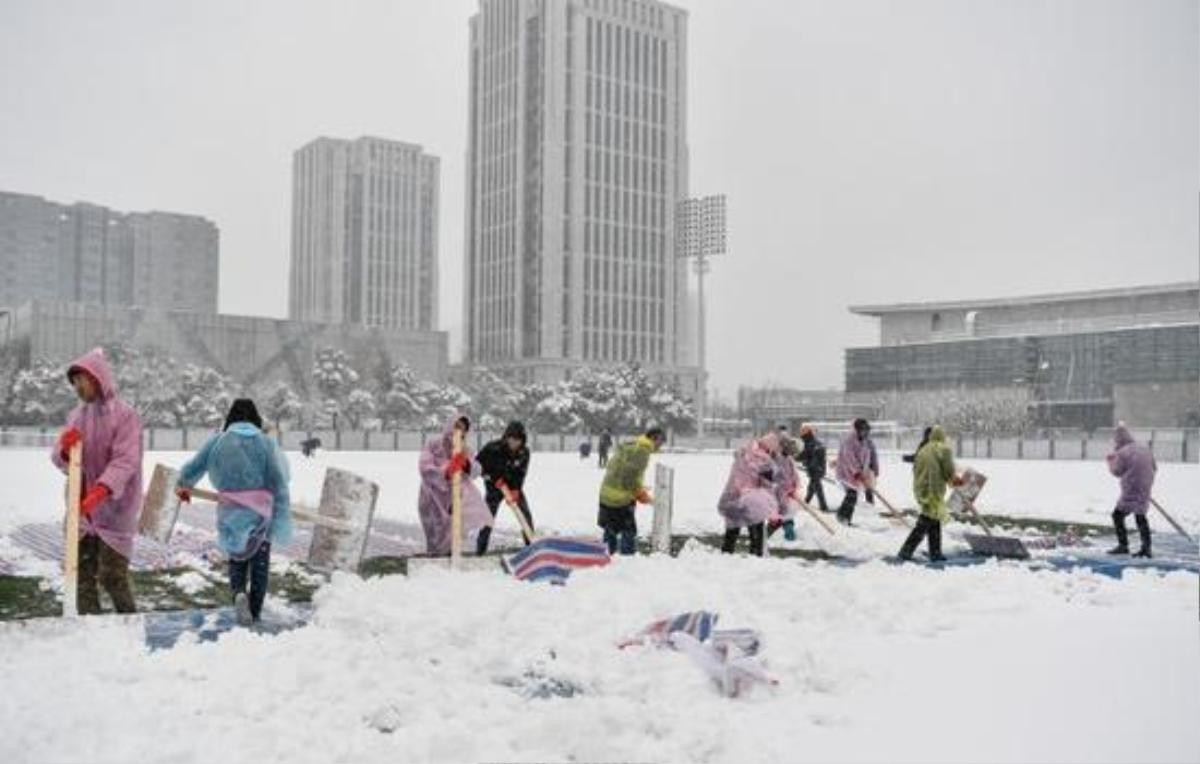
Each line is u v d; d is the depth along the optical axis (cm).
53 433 5941
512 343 14300
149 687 600
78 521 750
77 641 710
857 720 565
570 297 13862
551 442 7725
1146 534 1358
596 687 639
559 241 13862
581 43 14038
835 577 995
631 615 798
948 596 924
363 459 4791
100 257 18962
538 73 14112
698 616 722
